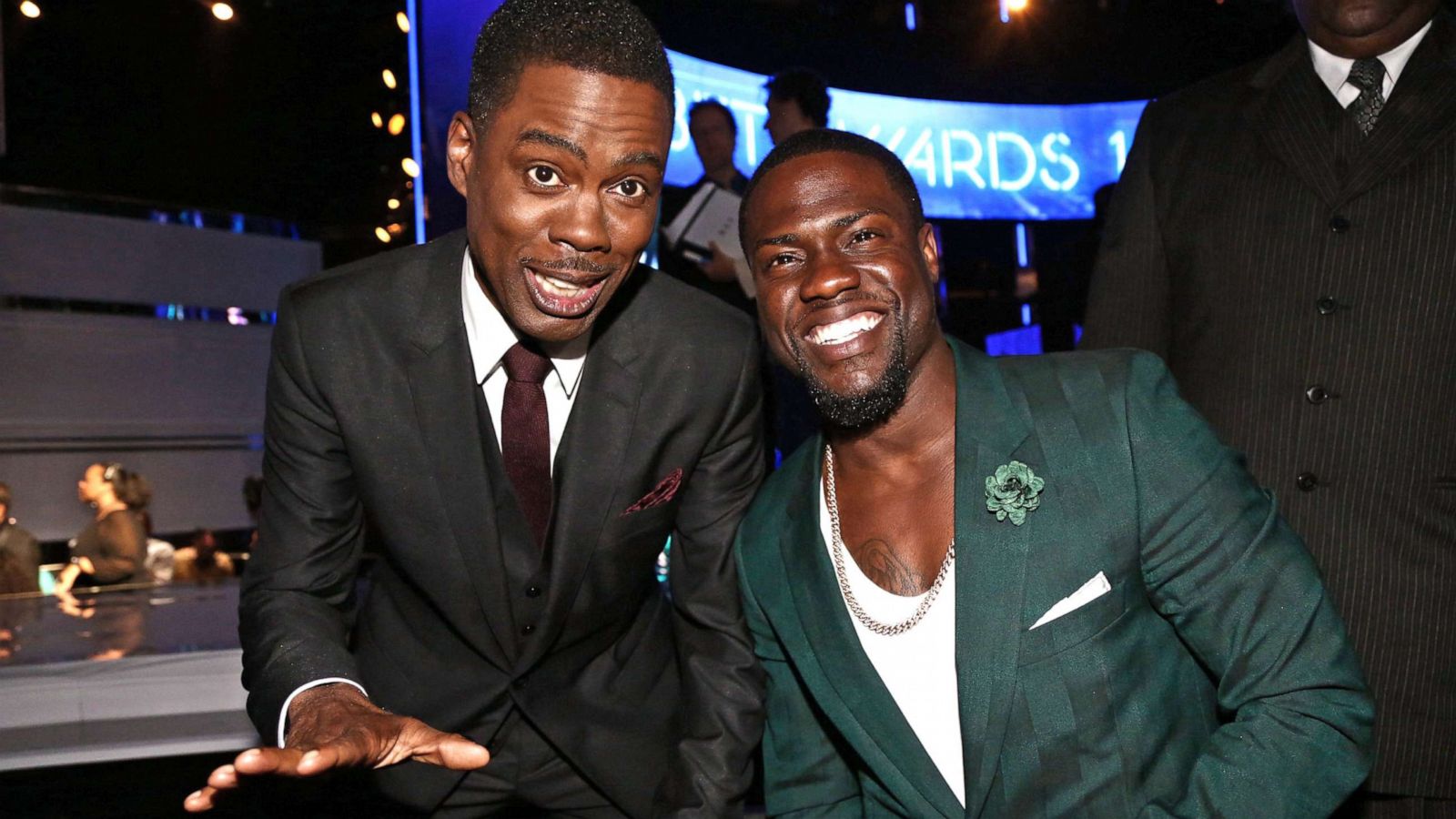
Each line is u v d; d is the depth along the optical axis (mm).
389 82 6324
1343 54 1916
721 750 1740
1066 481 1544
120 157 8203
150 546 6680
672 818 1710
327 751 1275
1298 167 1934
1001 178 8523
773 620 1677
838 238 1581
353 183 8156
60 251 7832
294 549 1752
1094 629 1515
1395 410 1831
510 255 1500
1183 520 1515
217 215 8570
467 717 1748
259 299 9039
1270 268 1934
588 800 1856
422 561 1706
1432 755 1801
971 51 8344
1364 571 1833
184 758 2588
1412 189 1849
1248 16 7883
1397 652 1816
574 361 1727
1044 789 1511
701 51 7355
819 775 1733
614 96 1432
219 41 8188
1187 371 2047
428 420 1676
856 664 1574
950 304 7363
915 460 1624
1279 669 1481
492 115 1482
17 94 7793
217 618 4430
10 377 7586
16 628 4273
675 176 7168
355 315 1704
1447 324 1812
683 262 3883
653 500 1756
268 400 1767
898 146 8344
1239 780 1441
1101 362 1621
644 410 1726
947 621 1572
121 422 8141
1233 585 1505
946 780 1567
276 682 1608
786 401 3852
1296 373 1897
